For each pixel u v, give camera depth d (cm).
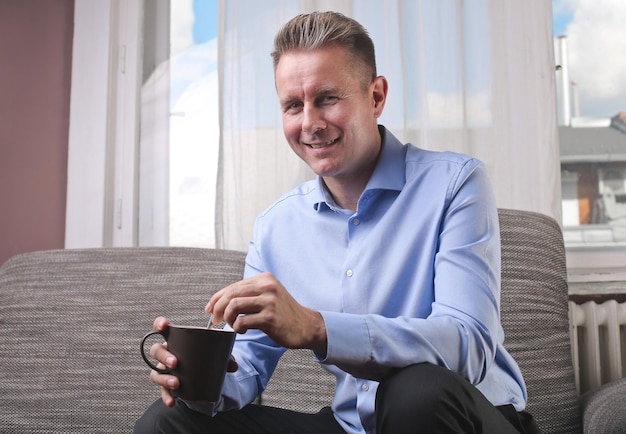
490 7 211
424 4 208
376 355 102
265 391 165
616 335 201
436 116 205
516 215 174
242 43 208
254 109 206
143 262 176
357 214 130
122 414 160
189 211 219
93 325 168
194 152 221
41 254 180
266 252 140
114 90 222
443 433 92
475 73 208
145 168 221
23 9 225
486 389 122
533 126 208
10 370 165
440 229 124
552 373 162
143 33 225
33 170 220
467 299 112
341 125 123
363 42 127
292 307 100
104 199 216
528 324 164
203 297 170
